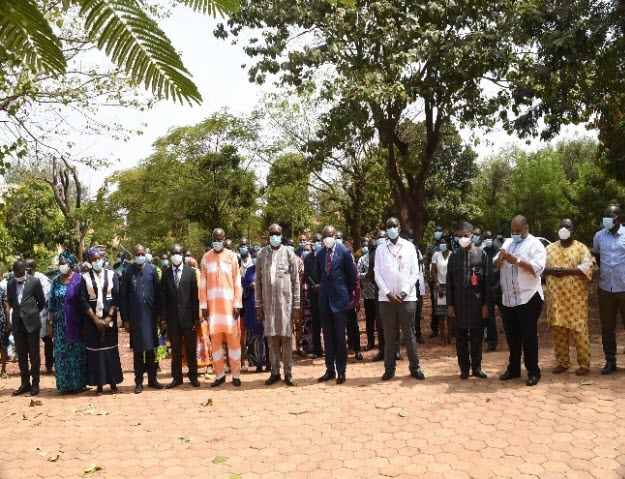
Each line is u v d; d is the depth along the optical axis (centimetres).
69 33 475
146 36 87
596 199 2303
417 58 1267
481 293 657
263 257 715
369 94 1230
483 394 593
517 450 436
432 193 3394
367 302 976
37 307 737
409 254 682
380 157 2189
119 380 717
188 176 2948
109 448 491
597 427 473
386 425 512
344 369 691
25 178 1731
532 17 1098
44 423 578
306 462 438
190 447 483
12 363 1039
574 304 638
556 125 1408
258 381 740
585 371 639
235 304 729
